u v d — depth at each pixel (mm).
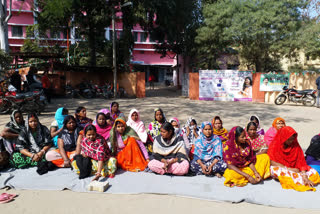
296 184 3900
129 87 18094
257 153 4477
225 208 3396
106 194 3785
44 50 24891
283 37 16234
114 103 6402
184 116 10297
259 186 3977
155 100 15648
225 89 15812
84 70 18312
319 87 13219
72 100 15016
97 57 24891
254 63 19516
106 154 4402
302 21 16906
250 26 15695
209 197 3629
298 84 15406
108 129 5152
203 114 10812
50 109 11484
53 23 17938
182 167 4344
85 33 18938
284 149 4082
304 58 24656
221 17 16859
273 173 4117
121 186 4000
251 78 15492
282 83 15273
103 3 17047
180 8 19344
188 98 17078
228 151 4121
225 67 26078
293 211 3311
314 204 3439
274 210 3342
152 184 4055
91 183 3922
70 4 15266
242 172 3996
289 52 16953
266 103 14891
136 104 13570
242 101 15688
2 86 10086
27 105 9812
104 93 16562
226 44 18750
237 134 4004
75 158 4449
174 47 22266
